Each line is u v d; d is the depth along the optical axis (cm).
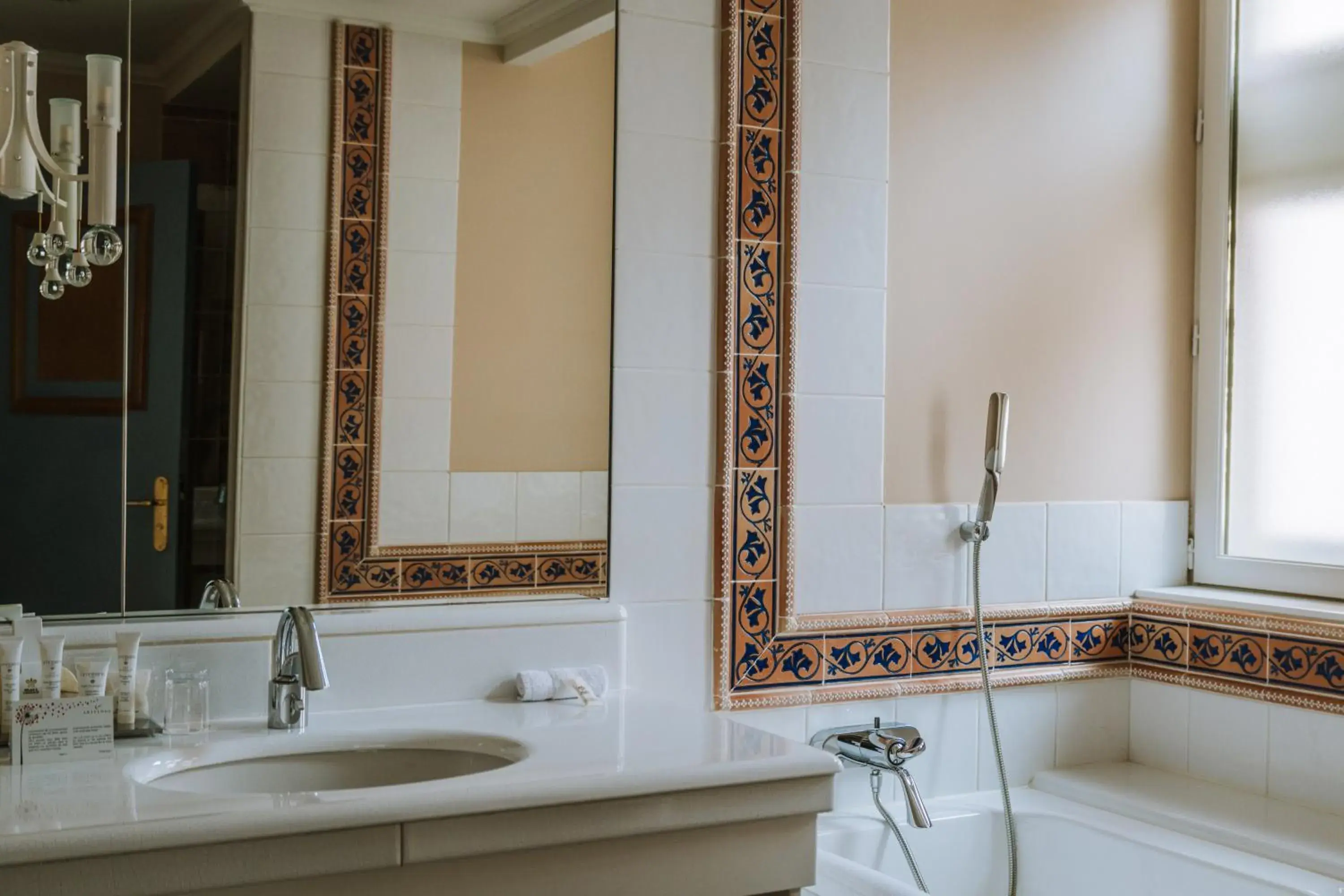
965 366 254
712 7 227
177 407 185
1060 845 241
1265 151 273
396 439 199
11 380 176
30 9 177
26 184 177
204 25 187
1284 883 205
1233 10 279
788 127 233
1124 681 273
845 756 232
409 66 200
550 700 203
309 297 193
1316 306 262
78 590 179
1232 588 276
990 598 257
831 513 238
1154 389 279
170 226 185
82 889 127
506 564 208
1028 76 263
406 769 181
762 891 164
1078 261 269
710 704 226
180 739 172
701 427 225
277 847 135
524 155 210
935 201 252
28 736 156
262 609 190
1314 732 236
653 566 220
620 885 155
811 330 237
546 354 211
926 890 240
